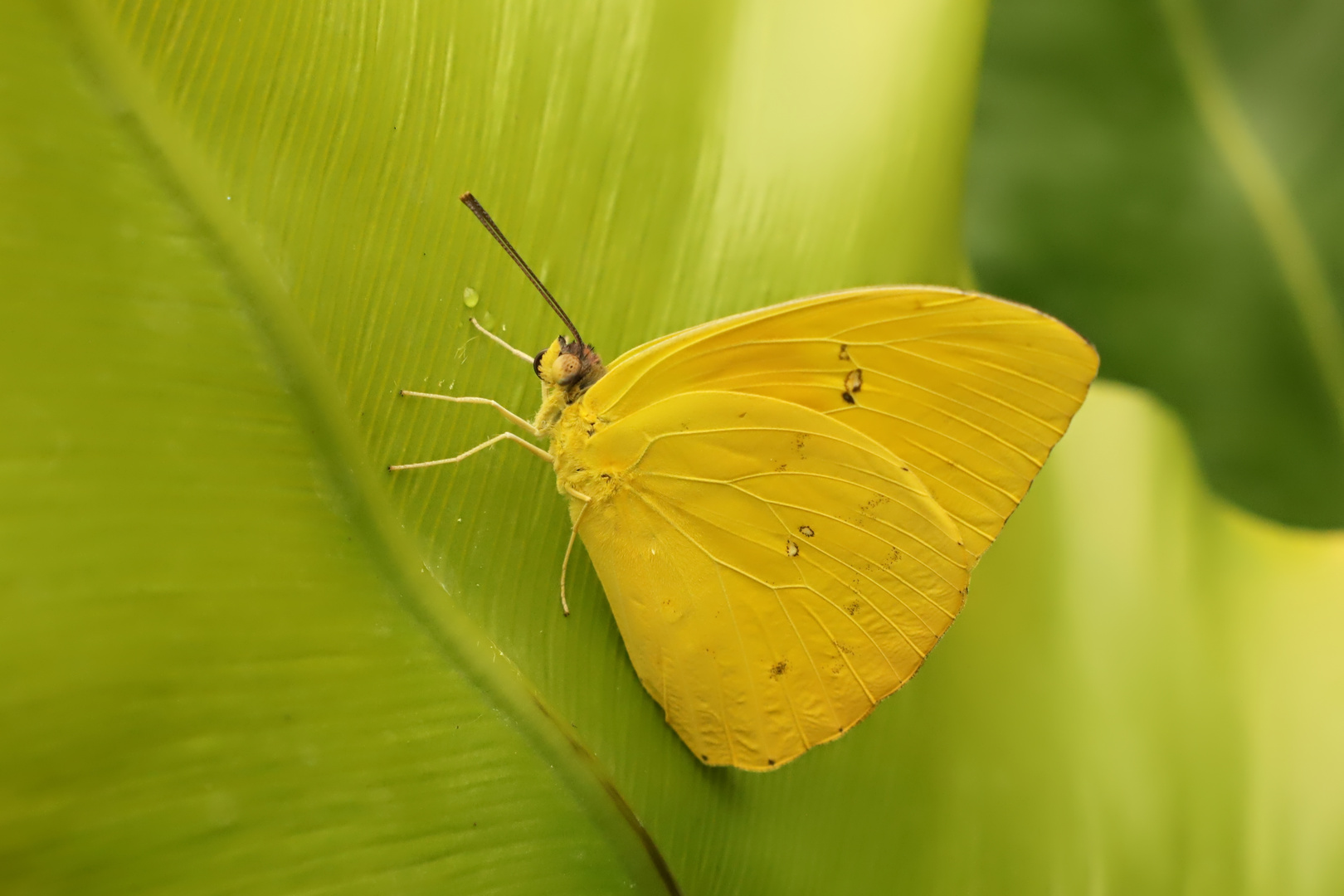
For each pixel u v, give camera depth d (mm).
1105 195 300
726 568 242
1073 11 300
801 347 240
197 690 224
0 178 222
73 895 220
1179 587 261
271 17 229
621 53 244
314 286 231
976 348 238
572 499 240
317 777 227
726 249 248
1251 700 258
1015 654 257
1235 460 297
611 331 245
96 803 221
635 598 241
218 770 224
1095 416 266
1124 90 300
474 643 234
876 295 237
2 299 222
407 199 235
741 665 243
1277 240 297
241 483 227
